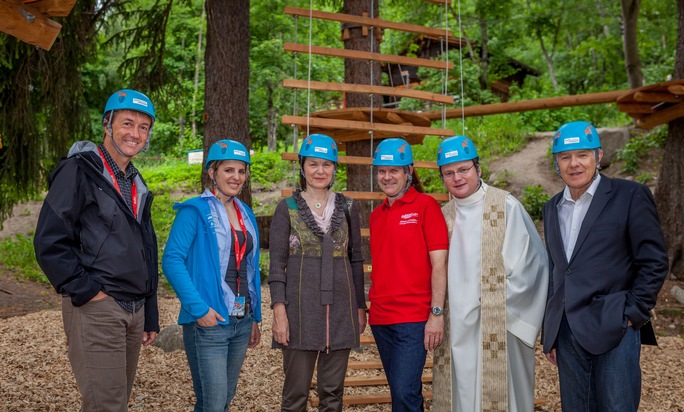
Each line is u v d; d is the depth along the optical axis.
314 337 3.21
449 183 3.47
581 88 28.05
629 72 15.48
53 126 7.98
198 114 26.06
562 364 3.22
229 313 3.14
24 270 10.52
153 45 8.81
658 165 12.88
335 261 3.31
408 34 20.28
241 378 5.07
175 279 3.06
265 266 9.07
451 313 3.42
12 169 7.84
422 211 3.45
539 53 32.94
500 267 3.37
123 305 2.82
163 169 19.69
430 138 15.41
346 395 4.60
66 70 8.17
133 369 3.03
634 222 3.00
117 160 2.96
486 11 20.77
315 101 21.66
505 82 25.20
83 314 2.74
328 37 21.11
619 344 2.98
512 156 14.92
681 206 8.75
